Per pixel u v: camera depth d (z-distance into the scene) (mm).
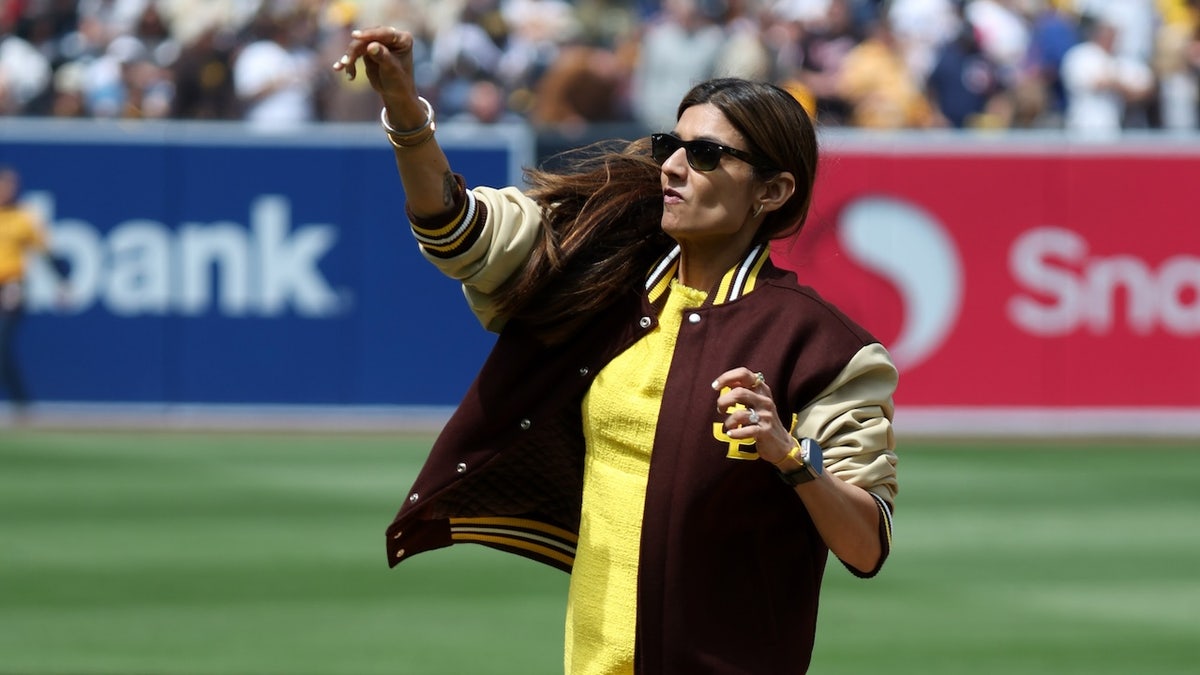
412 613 13297
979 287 23016
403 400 22953
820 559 5598
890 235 22953
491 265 5555
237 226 22781
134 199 22641
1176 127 28625
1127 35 28953
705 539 5375
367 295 22906
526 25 29688
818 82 27453
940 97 27531
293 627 12797
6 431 22000
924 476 19781
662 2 30531
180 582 14266
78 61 28906
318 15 28328
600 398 5539
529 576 14781
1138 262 22953
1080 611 13594
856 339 5363
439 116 27641
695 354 5434
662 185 5512
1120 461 20938
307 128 22750
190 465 19797
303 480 18922
